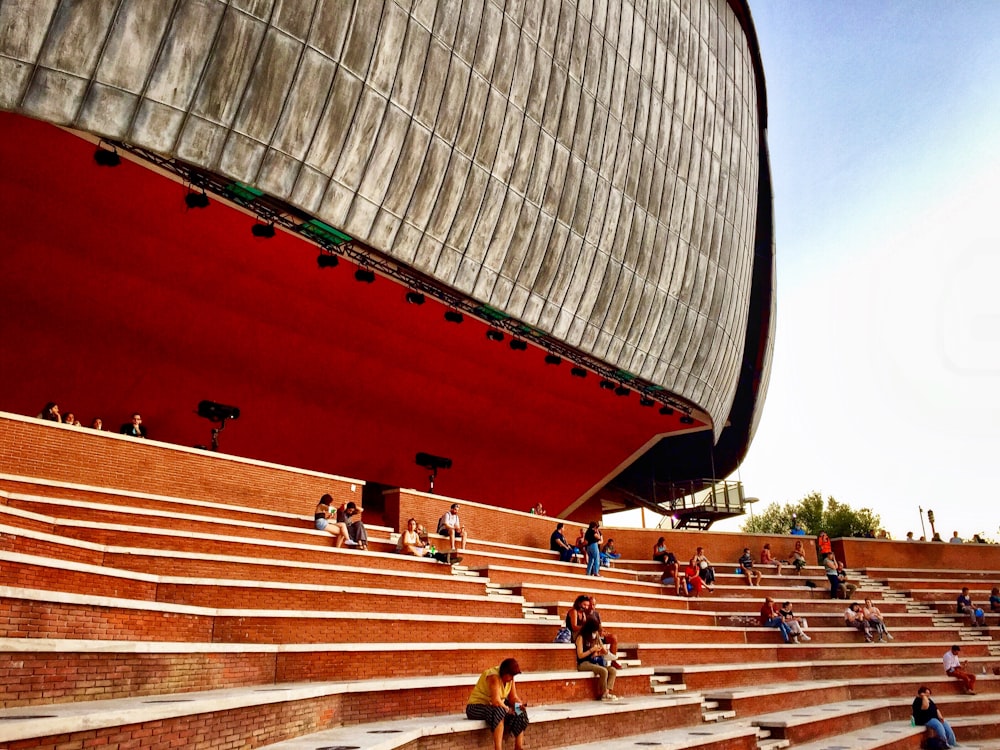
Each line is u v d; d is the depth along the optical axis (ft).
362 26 50.62
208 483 45.55
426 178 57.77
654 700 38.58
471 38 58.70
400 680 27.76
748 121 103.86
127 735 14.98
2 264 51.37
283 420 73.97
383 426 82.74
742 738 36.50
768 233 119.85
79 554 28.50
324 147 50.70
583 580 62.95
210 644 23.81
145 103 42.01
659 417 102.68
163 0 41.39
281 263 61.11
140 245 55.21
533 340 76.89
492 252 65.26
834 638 71.36
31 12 37.01
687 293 89.35
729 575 84.69
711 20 94.94
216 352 65.67
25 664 16.79
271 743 20.40
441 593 41.60
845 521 200.54
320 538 45.75
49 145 45.21
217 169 46.14
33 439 38.22
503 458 97.66
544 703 35.09
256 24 45.27
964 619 85.20
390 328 73.15
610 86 74.28
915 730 48.91
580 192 71.77
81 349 58.18
